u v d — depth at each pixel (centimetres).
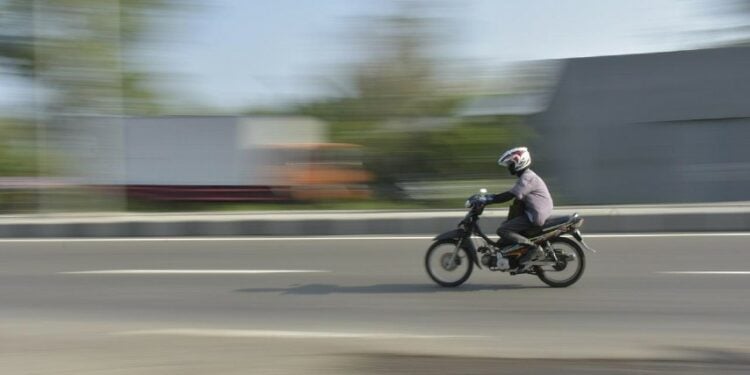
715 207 1425
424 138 2594
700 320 740
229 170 2381
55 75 2477
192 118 2370
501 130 2562
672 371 564
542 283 932
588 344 657
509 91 2559
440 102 2741
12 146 2659
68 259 1214
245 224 1447
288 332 718
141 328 754
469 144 2559
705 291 865
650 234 1300
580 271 899
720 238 1232
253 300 879
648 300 827
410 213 1485
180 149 2378
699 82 2120
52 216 1603
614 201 2194
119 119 2289
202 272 1070
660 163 2158
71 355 622
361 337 693
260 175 2392
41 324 773
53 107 2464
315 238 1380
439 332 714
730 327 712
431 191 2561
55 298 913
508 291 891
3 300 905
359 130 2688
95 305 870
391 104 2770
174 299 894
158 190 2389
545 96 2377
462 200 2423
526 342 668
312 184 2417
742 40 2233
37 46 2486
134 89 2802
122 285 987
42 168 2328
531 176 893
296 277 1014
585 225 1352
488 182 2556
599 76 2195
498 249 904
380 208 2325
